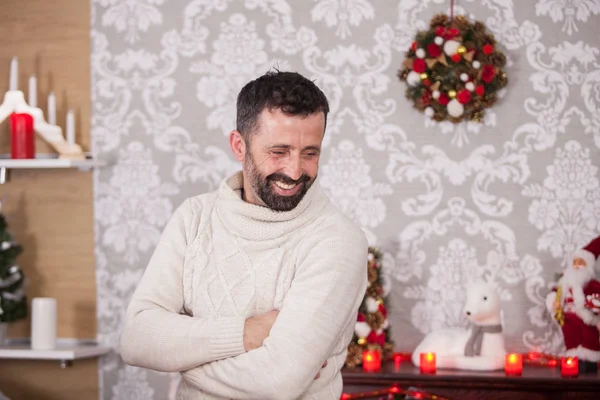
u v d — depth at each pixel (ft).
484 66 10.48
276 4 10.99
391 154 10.81
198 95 11.10
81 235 11.25
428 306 10.72
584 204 10.71
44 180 11.32
